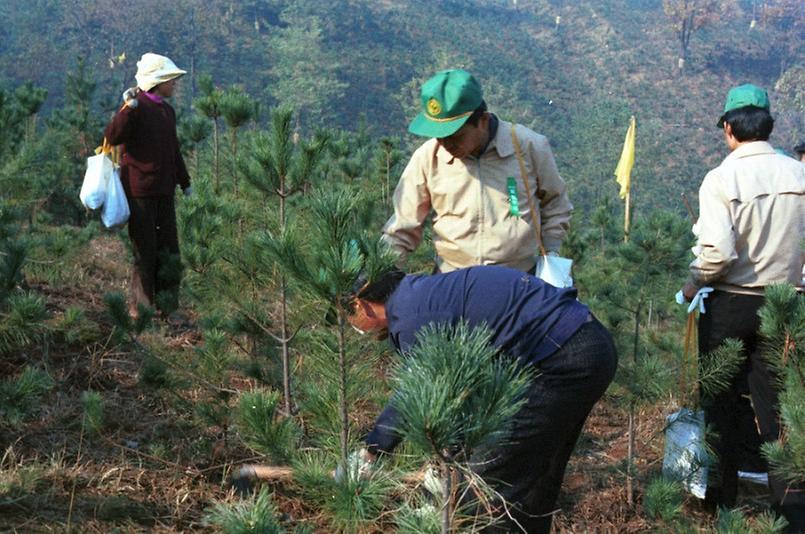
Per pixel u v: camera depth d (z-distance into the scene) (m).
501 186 3.29
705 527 3.66
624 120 93.00
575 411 2.55
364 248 2.59
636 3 160.62
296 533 2.12
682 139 103.94
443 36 130.62
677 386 3.89
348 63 114.19
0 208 4.12
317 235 2.62
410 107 105.12
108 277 7.04
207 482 3.43
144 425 3.91
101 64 92.50
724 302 3.54
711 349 3.62
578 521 3.73
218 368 3.79
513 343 2.48
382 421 2.47
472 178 3.30
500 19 149.25
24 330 3.62
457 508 1.98
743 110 3.53
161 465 3.52
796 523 3.25
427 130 3.11
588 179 82.69
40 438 3.59
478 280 2.54
